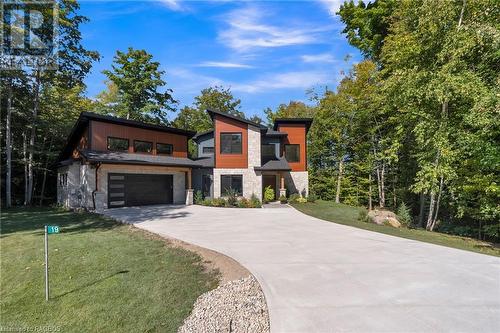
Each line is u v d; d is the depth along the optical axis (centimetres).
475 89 1155
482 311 398
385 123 2148
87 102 2941
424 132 1410
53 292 522
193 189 2203
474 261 635
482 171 1239
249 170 2073
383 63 2136
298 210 1656
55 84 2045
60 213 1452
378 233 969
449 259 650
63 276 584
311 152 2800
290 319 377
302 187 2356
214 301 464
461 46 1225
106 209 1605
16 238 879
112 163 1597
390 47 1791
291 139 2383
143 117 3206
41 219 1249
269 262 626
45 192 2217
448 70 1268
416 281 511
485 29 1134
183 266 630
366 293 460
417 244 799
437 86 1266
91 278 573
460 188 1323
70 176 1806
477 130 1215
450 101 1334
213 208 1738
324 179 2725
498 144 1128
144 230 1003
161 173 1942
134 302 480
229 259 659
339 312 396
